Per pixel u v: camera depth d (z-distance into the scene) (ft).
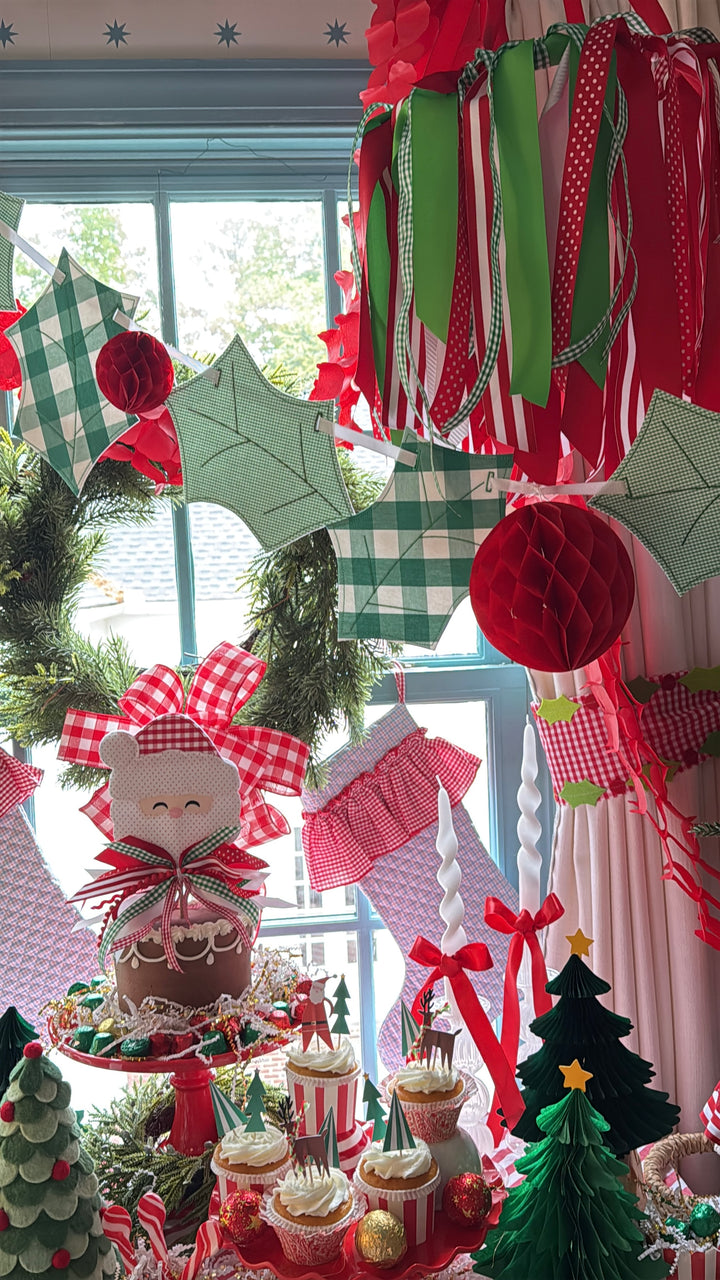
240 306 5.06
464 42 2.73
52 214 4.91
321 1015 3.67
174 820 3.67
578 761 4.35
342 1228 2.97
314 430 2.52
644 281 2.40
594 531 2.46
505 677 5.21
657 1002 4.34
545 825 5.27
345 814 4.75
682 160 2.44
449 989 3.93
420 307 2.42
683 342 2.51
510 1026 3.72
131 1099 4.40
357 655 4.50
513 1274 2.61
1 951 4.53
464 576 2.61
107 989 3.88
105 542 4.75
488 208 2.35
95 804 4.00
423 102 2.41
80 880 5.03
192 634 5.08
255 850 5.15
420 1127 3.30
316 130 4.72
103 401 2.81
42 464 4.45
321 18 4.69
